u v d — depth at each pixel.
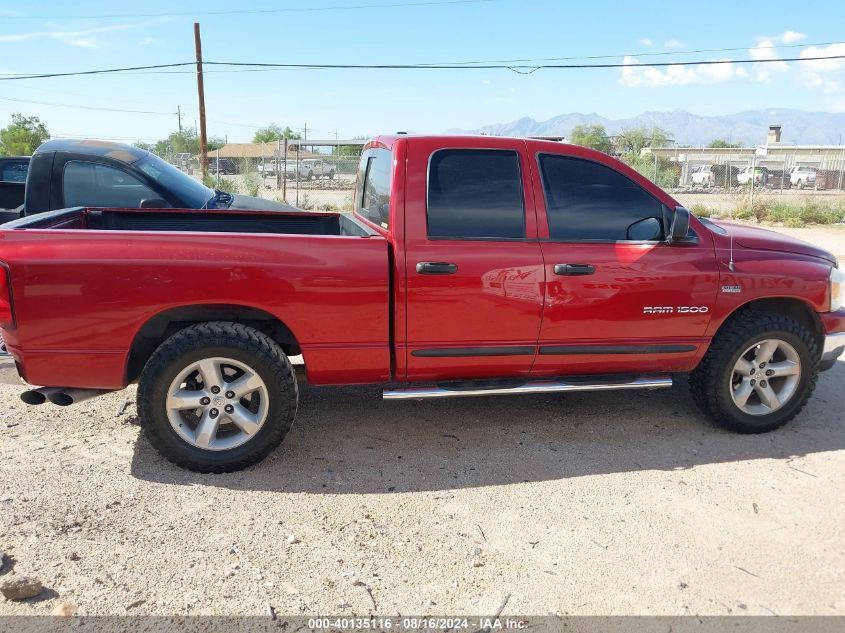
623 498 3.71
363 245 3.85
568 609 2.82
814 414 4.99
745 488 3.84
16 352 3.65
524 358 4.21
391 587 2.94
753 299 4.39
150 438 3.80
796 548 3.26
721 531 3.40
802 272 4.45
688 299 4.27
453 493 3.75
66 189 6.62
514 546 3.25
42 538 3.22
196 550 3.17
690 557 3.18
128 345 3.72
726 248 4.37
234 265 3.70
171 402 3.77
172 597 2.83
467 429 4.60
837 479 3.96
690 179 46.03
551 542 3.29
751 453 4.30
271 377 3.80
